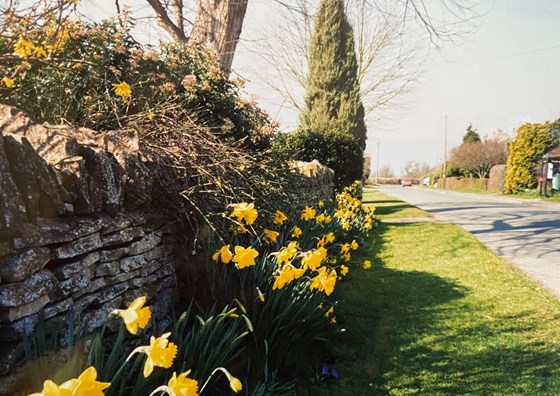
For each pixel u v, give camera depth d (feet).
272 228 12.56
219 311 8.77
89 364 5.05
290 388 8.35
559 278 18.06
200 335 6.72
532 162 83.82
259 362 8.26
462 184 135.64
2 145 5.23
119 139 8.79
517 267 20.02
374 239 27.50
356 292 15.62
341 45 58.29
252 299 8.98
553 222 37.47
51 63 8.79
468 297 15.28
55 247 5.80
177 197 9.22
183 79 13.61
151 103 12.34
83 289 6.29
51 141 6.69
